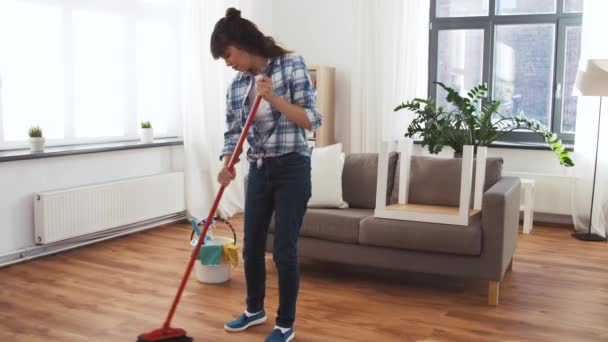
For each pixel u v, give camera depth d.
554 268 3.79
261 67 2.44
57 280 3.44
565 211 4.91
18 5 3.87
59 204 3.91
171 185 4.87
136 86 4.84
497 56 5.46
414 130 4.97
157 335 2.33
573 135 5.21
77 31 4.30
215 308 3.01
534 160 5.18
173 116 5.25
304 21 6.02
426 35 5.41
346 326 2.78
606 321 2.88
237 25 2.36
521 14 5.32
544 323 2.85
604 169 4.77
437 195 3.62
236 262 3.42
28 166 3.81
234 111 2.56
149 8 4.91
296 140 2.42
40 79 4.06
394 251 3.28
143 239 4.46
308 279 3.52
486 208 3.06
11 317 2.86
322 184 3.70
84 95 4.40
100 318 2.86
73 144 4.34
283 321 2.54
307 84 2.40
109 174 4.42
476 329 2.77
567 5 5.16
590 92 4.38
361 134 5.68
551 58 5.27
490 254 3.06
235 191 5.53
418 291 3.32
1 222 3.68
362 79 5.62
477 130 4.85
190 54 4.92
